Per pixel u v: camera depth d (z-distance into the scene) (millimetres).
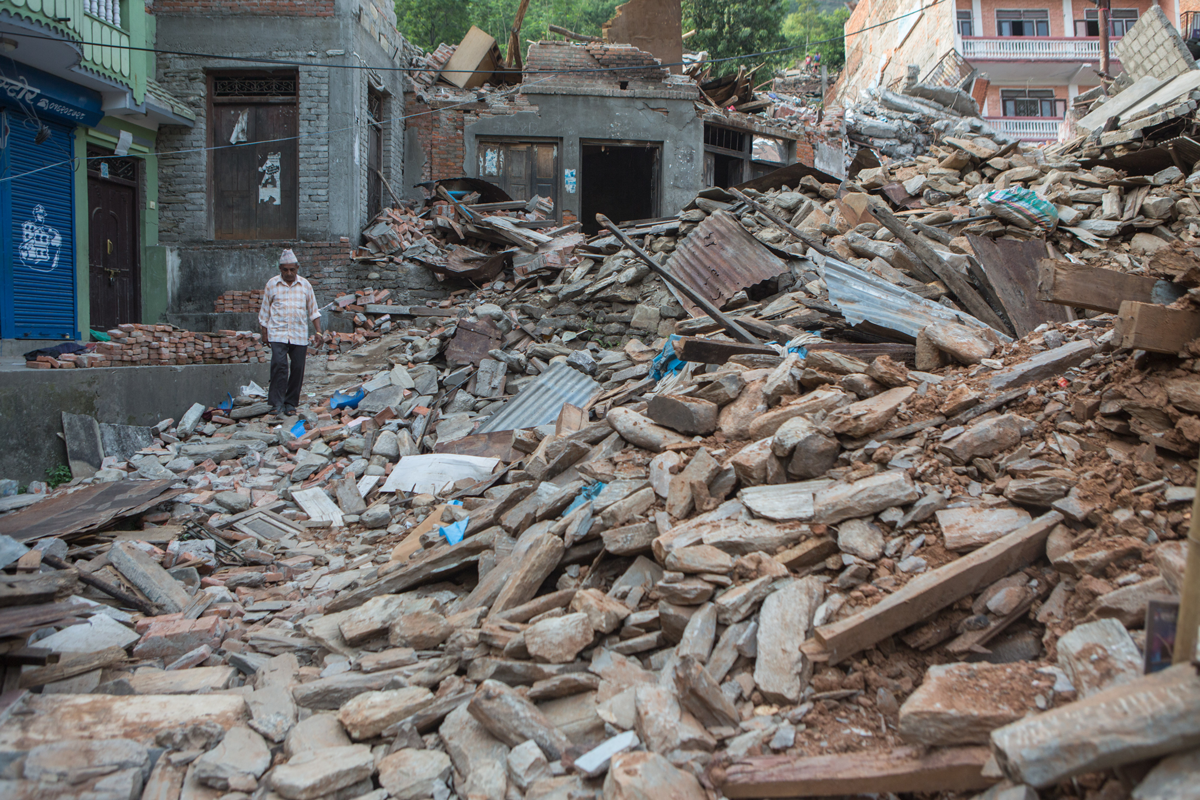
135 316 11930
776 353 5484
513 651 3197
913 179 10148
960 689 2256
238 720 3023
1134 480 2922
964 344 4684
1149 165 8953
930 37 29422
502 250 12312
